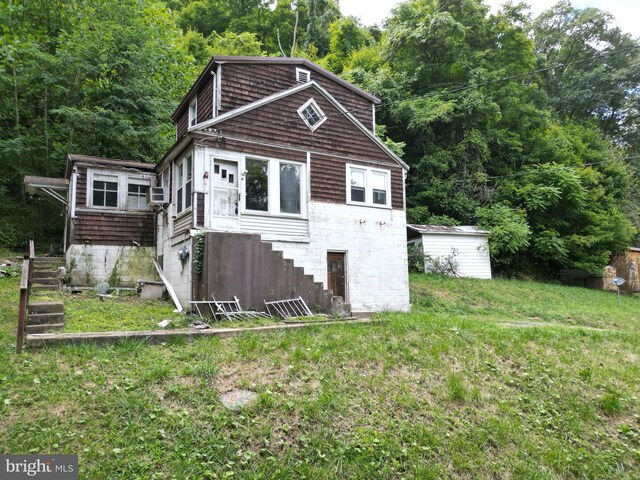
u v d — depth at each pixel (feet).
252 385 16.74
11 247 50.98
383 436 15.12
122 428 13.55
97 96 56.80
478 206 80.48
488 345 24.44
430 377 19.63
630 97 129.70
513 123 94.79
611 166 100.17
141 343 19.90
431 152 85.76
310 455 13.82
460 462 14.66
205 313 28.76
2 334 20.74
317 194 40.19
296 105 40.19
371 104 48.75
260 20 119.44
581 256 80.94
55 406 14.12
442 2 94.17
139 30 59.16
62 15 62.64
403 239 45.01
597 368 23.54
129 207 43.27
